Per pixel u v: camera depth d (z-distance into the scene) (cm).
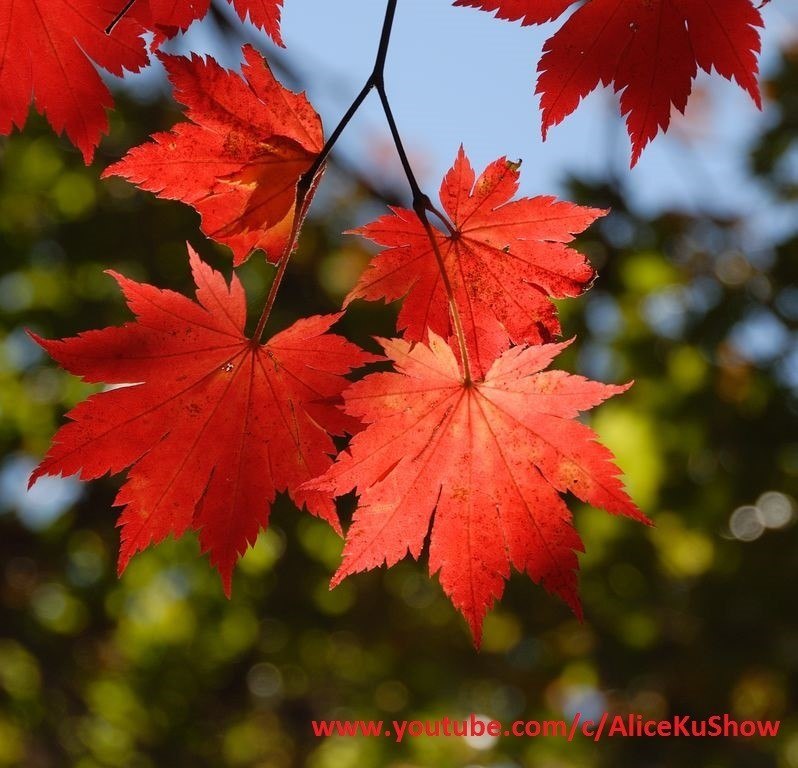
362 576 727
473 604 163
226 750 735
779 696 640
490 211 165
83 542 680
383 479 158
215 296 163
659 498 646
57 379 642
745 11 159
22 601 689
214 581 690
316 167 152
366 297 164
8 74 171
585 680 693
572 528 162
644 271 637
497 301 168
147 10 168
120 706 707
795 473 642
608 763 664
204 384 163
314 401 164
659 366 641
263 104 157
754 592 645
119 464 161
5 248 633
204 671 718
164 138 156
